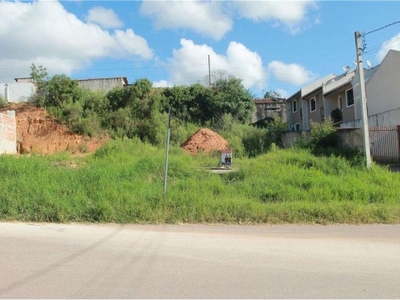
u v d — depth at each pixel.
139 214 8.98
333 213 9.18
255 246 6.55
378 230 8.08
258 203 10.12
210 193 11.14
